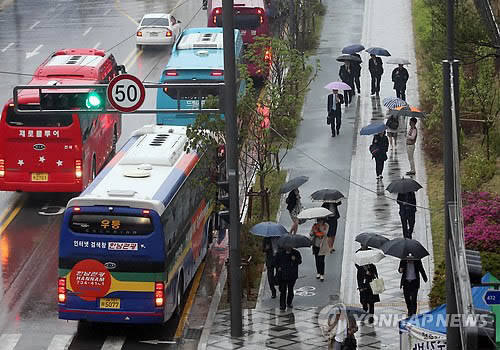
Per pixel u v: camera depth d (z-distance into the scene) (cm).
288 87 8875
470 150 7856
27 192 7906
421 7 12362
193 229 6159
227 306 5944
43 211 7481
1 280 6288
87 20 13112
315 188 7594
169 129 6600
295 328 5597
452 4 4834
